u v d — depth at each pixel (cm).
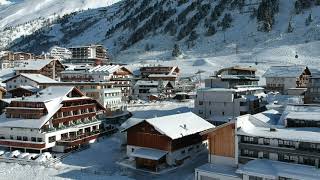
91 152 7256
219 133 5738
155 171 6109
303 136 5047
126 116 10062
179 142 6500
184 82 15950
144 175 6028
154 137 6425
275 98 9919
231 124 5603
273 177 4788
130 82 14150
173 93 14362
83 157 6962
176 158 6384
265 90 12244
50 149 7238
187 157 6606
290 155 5144
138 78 16050
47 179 5816
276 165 5088
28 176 5984
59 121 7356
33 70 16325
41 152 6931
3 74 17600
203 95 8962
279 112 6538
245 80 10081
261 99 9238
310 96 8650
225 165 5681
